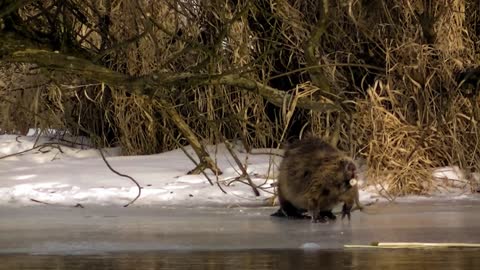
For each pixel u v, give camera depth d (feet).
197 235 37.63
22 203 50.93
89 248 34.17
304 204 42.88
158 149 68.08
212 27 64.64
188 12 64.44
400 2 62.08
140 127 67.56
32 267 29.50
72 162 63.16
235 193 53.83
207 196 53.31
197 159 62.49
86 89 69.26
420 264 29.68
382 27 62.28
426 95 59.41
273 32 59.06
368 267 28.91
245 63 63.10
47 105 71.77
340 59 63.82
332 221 42.50
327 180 42.16
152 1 64.23
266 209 48.49
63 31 58.59
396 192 55.36
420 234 37.45
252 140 64.80
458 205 49.85
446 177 57.21
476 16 63.82
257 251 33.09
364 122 58.08
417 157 56.80
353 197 42.73
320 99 59.57
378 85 61.31
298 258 31.17
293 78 66.33
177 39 60.03
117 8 64.49
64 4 59.21
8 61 54.90
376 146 56.34
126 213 46.26
